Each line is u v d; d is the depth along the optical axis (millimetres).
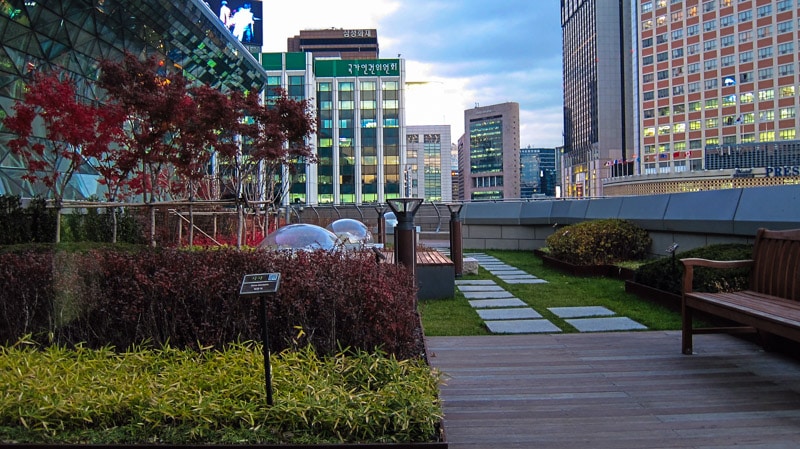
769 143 69750
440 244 19609
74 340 3932
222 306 3879
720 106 107250
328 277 3994
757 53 101375
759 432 3064
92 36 19094
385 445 2641
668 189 79438
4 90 16375
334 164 76875
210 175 15906
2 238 9375
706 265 4758
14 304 3957
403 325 3963
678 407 3477
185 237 12977
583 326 5941
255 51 78250
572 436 3047
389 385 3084
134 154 9156
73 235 11078
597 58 163375
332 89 77125
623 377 4117
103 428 2777
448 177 152000
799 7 95625
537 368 4387
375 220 24375
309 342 3645
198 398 2898
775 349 4734
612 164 146375
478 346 5125
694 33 110688
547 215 16078
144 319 3885
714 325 5785
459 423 3252
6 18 15445
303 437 2689
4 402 2805
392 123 77438
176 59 23875
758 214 7348
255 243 13000
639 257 10602
